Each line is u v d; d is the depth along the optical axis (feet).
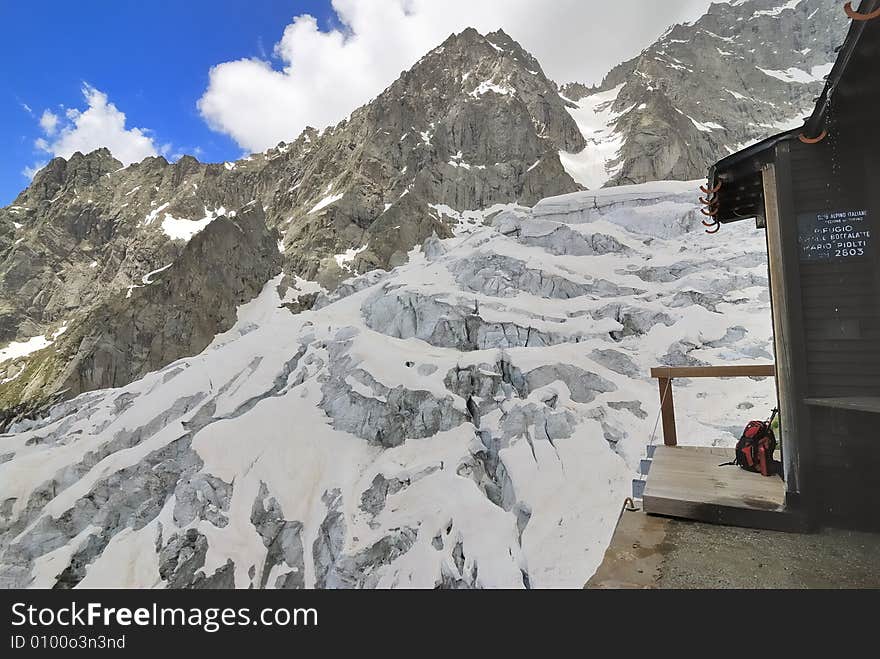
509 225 106.93
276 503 50.65
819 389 13.48
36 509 62.28
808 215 14.23
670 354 59.67
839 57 11.23
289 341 84.02
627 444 46.80
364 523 47.34
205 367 80.53
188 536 47.39
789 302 14.02
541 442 48.96
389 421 57.11
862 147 13.57
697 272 75.87
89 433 79.41
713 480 15.57
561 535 39.27
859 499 12.42
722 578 10.56
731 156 16.24
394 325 83.46
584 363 58.70
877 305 13.24
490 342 69.31
